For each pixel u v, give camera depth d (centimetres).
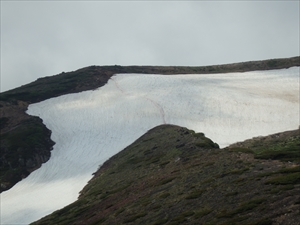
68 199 5950
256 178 3250
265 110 8850
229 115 8856
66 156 8100
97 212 4441
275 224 2305
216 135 7794
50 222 4856
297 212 2345
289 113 8506
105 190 5381
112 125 9225
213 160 4419
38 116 10412
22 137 8919
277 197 2691
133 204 4022
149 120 9119
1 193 7125
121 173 5909
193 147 5638
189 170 4369
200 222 2828
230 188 3266
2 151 8481
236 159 4166
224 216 2727
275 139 7056
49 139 9038
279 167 3450
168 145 6397
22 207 6153
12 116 10450
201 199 3312
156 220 3278
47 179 7312
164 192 3959
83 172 7088
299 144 6244
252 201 2772
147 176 5050
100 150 7988
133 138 8169
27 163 8075
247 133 7731
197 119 8831
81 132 9162
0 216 5994
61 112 10544
